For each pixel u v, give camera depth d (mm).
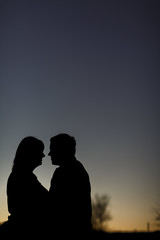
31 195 6215
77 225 5836
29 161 6406
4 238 6125
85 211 5934
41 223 6012
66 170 6051
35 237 5980
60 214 5867
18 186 6262
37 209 6145
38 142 6496
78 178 5996
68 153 6145
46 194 6277
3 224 6262
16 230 6109
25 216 6133
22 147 6438
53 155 6191
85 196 5984
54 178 6062
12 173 6418
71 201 5891
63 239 5805
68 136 6223
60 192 5922
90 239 5887
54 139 6199
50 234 5895
